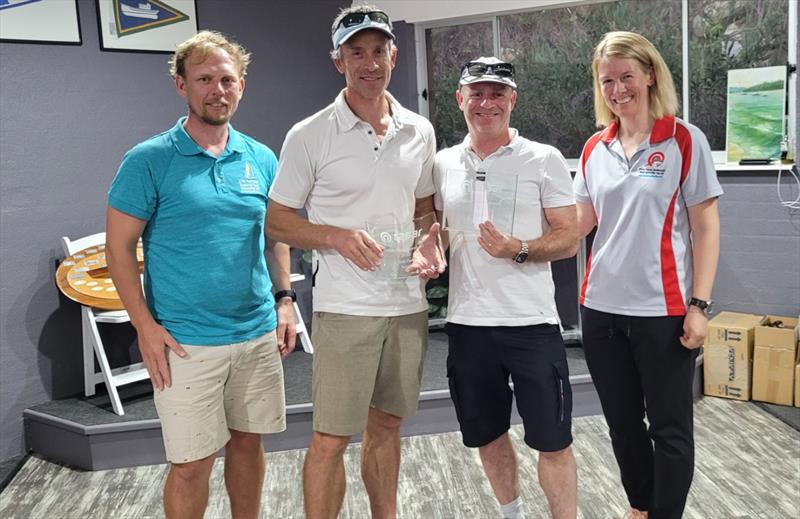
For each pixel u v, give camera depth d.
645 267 2.44
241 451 2.60
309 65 4.98
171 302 2.38
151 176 2.31
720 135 4.50
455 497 3.18
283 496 3.26
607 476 3.28
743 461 3.36
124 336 4.34
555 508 2.54
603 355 2.57
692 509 2.96
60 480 3.56
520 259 2.36
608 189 2.50
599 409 3.96
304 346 4.67
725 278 4.45
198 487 2.44
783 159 4.26
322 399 2.42
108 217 2.34
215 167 2.38
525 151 2.43
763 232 4.30
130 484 3.47
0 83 3.76
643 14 4.56
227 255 2.38
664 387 2.45
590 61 4.70
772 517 2.88
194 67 2.32
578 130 4.82
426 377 4.03
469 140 2.51
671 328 2.43
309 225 2.32
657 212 2.42
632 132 2.48
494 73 2.33
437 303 4.98
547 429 2.46
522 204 2.42
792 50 4.21
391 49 2.32
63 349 4.07
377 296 2.37
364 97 2.29
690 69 4.51
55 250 4.00
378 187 2.33
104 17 4.10
